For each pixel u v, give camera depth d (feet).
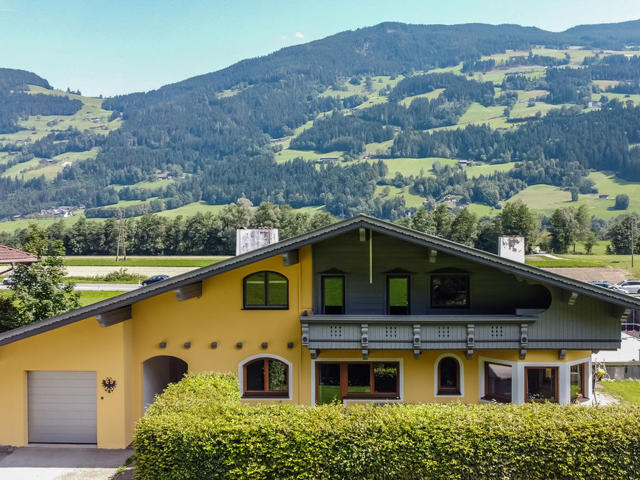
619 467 42.45
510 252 79.82
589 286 56.54
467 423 43.73
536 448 42.83
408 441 43.50
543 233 412.57
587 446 42.50
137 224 439.22
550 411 45.55
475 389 64.13
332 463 43.86
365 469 43.75
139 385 64.28
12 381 62.39
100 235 428.97
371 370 65.10
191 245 434.30
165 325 64.54
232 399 52.65
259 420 45.19
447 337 60.29
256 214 465.47
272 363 65.21
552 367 61.16
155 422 45.55
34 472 55.26
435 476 43.39
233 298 64.49
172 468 44.73
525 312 60.44
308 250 64.23
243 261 59.98
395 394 64.85
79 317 60.13
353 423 44.39
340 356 64.59
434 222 419.13
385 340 60.70
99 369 61.87
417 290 63.87
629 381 91.76
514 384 61.41
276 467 44.14
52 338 62.23
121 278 251.80
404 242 63.98
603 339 59.11
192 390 53.21
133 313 64.49
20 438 62.23
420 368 64.44
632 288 216.33
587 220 449.06
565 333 59.52
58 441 63.21
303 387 64.23
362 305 64.18
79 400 63.31
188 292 62.39
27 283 84.74
